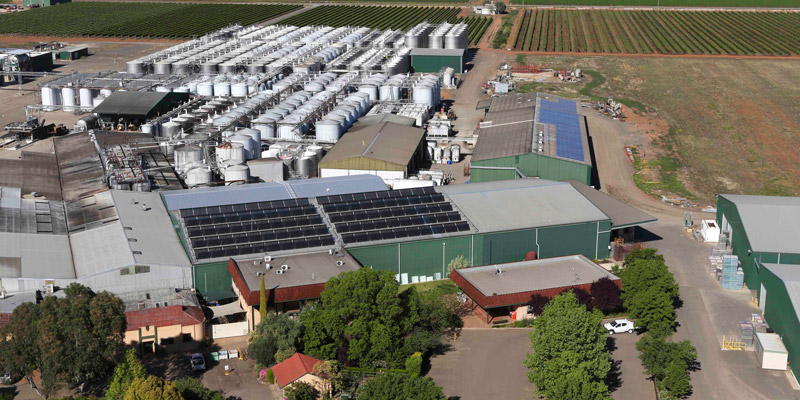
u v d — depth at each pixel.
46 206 125.81
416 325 98.50
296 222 116.75
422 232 116.94
